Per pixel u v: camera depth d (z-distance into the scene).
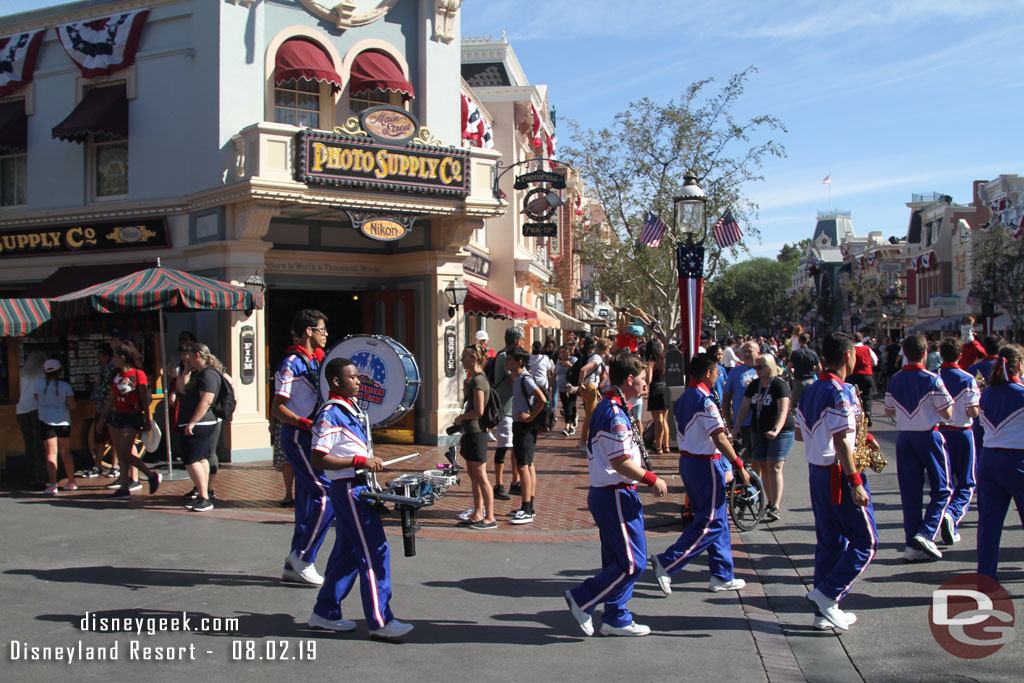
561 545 7.93
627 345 17.98
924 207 59.41
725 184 22.09
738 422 9.09
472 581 6.73
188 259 13.66
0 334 10.33
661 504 9.88
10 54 14.80
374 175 13.13
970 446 7.64
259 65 13.53
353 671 4.82
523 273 22.50
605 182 22.91
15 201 15.35
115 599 6.09
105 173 14.55
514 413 8.84
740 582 6.53
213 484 10.89
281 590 6.39
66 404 10.36
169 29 13.83
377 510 5.28
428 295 14.93
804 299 84.44
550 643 5.35
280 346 15.63
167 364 12.98
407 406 8.56
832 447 5.55
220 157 13.09
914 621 5.72
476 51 24.69
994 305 38.69
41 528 8.29
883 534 8.23
